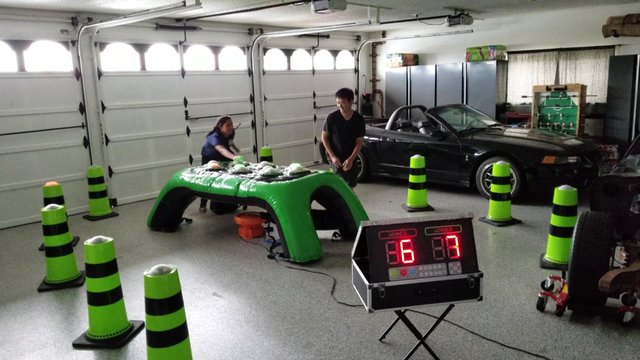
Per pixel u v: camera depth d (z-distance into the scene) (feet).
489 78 29.66
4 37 19.83
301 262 14.32
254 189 15.16
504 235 16.52
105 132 23.17
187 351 7.82
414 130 24.48
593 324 10.37
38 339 10.59
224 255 15.61
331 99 34.71
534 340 9.77
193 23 26.02
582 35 27.48
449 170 22.48
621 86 25.17
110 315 10.18
